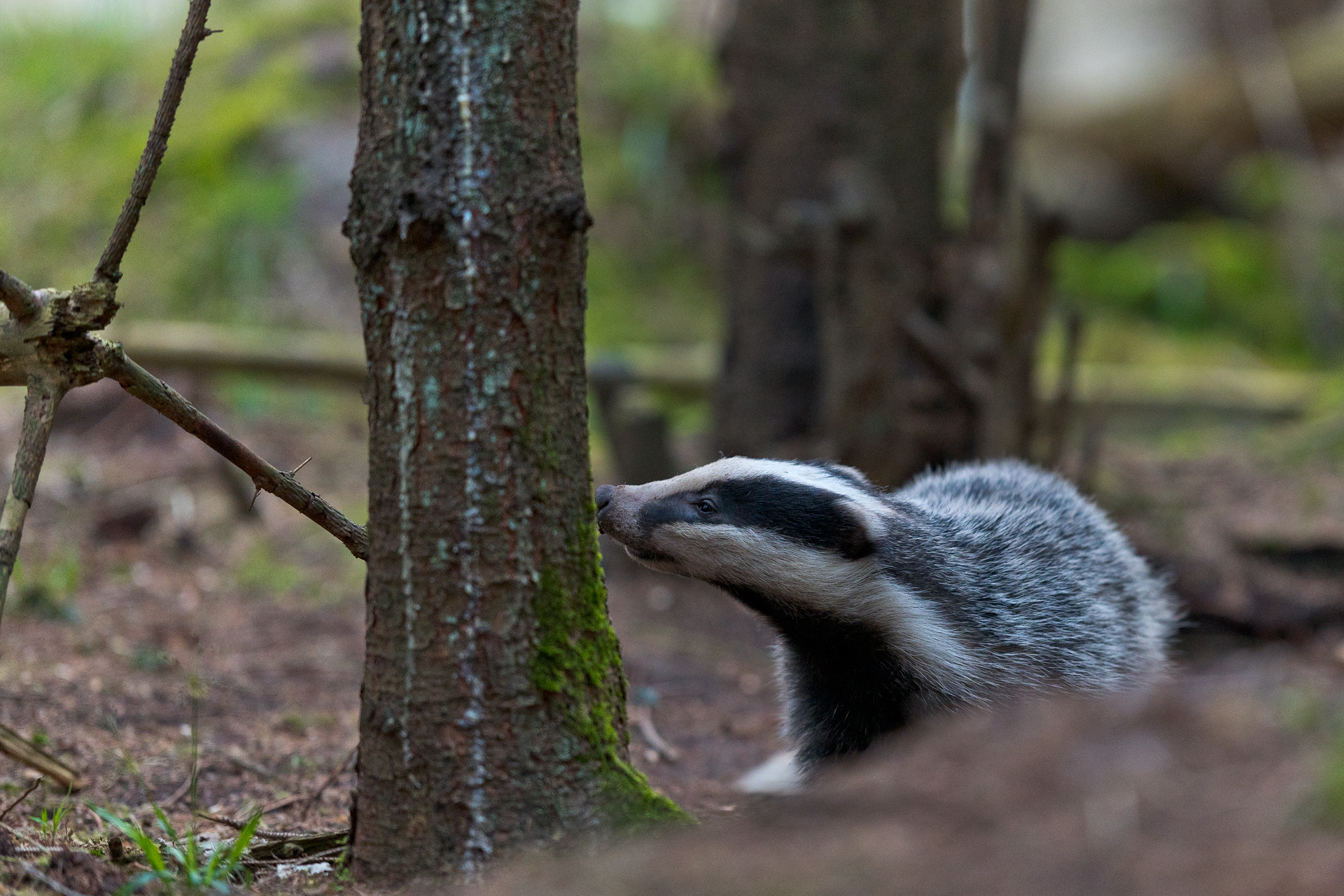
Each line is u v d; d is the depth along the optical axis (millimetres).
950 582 8375
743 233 13938
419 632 5430
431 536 5402
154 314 18297
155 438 16031
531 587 5461
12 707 8758
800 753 8711
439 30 5289
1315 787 3990
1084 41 33781
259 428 16906
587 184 22594
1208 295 24188
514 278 5359
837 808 4656
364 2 5492
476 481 5375
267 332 18422
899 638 8164
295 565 13430
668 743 9891
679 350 20688
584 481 5695
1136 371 20922
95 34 23188
